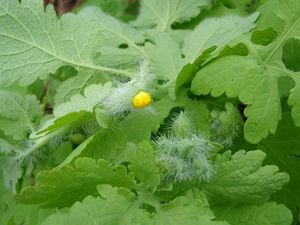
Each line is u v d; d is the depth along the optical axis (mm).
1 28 201
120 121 197
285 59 233
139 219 169
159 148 187
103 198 176
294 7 193
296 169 209
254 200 180
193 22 261
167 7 257
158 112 199
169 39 219
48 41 208
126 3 317
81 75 211
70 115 179
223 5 263
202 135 194
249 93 187
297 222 218
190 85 207
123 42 232
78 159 168
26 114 216
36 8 205
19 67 203
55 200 176
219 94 189
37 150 214
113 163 190
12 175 219
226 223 164
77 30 211
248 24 219
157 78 211
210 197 185
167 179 186
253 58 193
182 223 169
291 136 208
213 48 190
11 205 227
